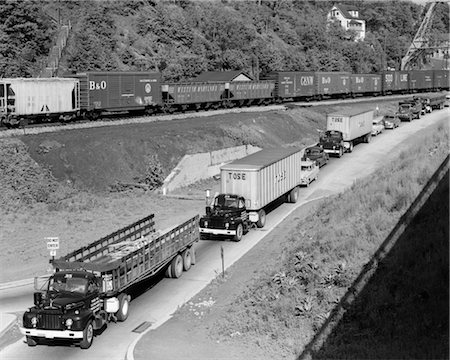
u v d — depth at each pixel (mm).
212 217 31234
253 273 25375
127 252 23562
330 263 21594
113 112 57625
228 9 130500
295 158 39719
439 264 18859
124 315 21562
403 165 31234
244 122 60594
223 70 104062
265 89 77625
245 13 131625
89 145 43125
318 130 70375
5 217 34781
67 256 21266
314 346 17703
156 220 36125
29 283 26406
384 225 22703
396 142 63438
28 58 75812
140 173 43594
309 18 155500
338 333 18094
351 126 57781
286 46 125875
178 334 19859
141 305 23156
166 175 44969
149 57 93562
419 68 137750
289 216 36469
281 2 154125
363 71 137125
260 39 116312
